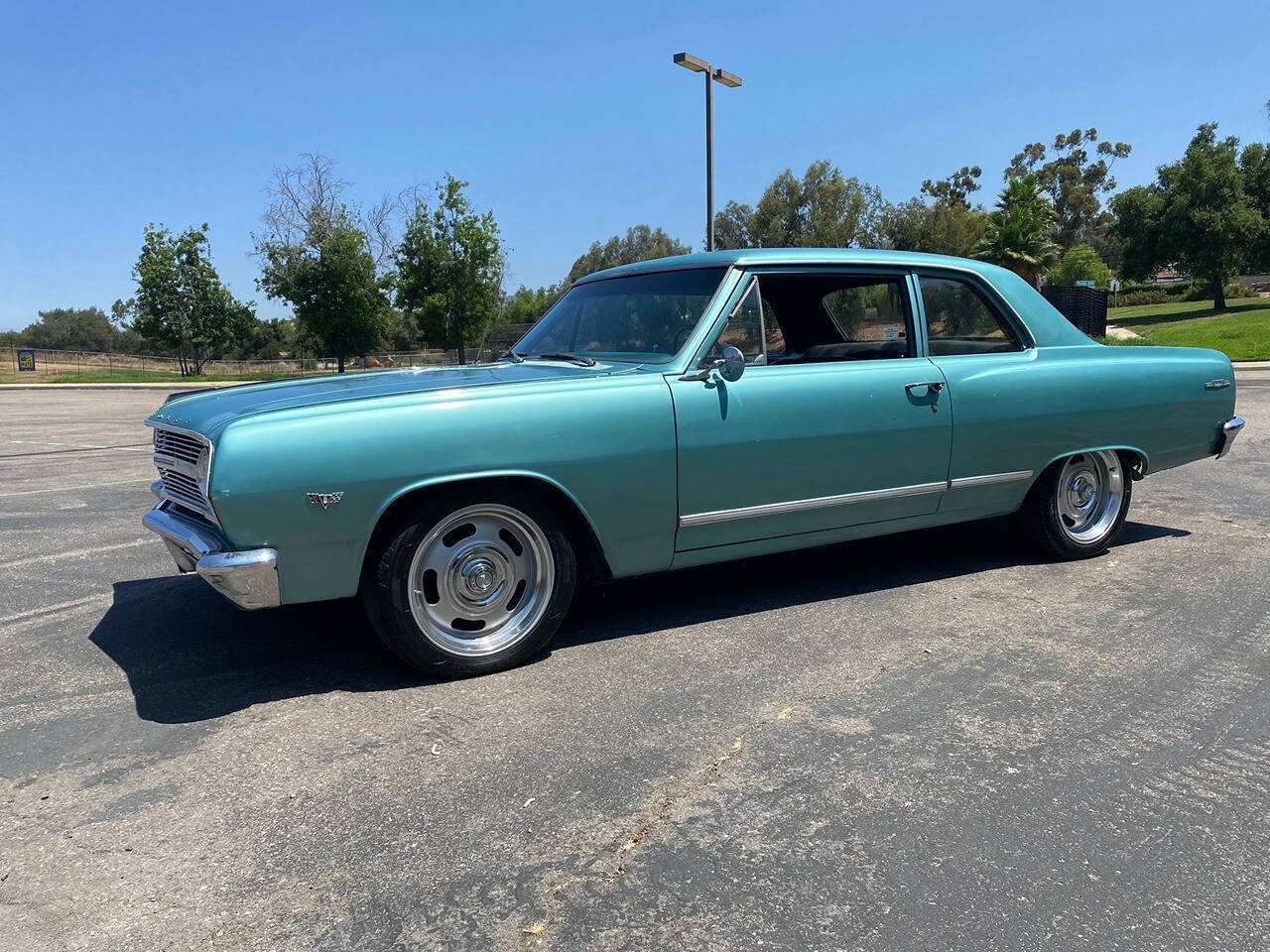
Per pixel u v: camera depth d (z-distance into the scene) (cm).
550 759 290
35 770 288
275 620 426
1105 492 517
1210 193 5288
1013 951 202
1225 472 804
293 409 321
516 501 348
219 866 236
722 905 219
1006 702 331
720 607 438
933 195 8344
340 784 275
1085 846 242
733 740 302
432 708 328
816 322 436
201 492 332
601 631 407
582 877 230
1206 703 329
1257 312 4553
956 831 249
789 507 402
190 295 4338
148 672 366
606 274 478
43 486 848
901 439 425
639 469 364
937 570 500
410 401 331
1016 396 457
